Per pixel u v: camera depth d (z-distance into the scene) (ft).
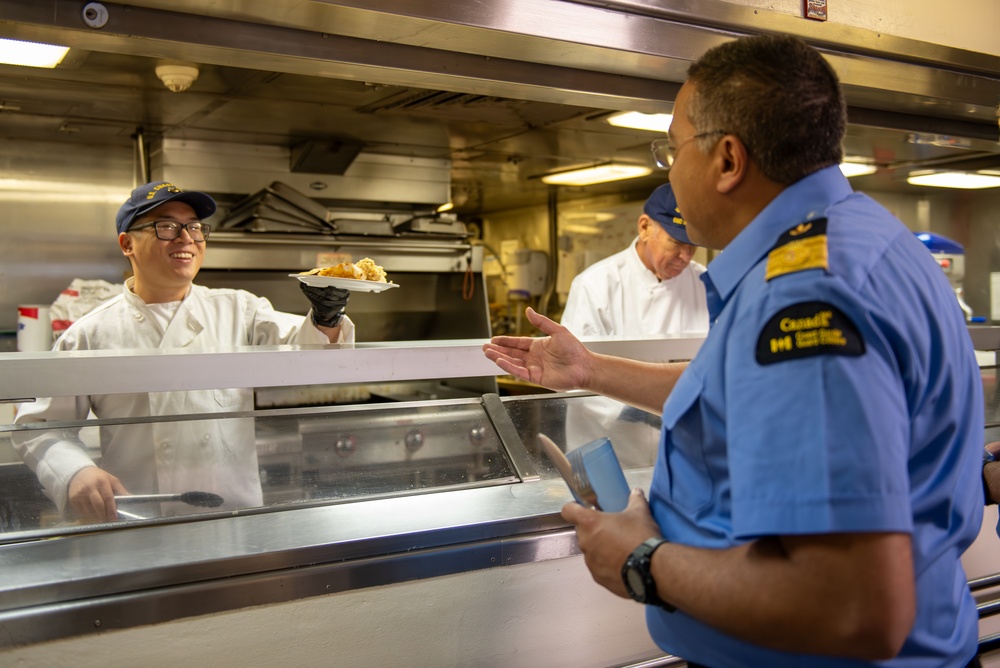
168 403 7.03
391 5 5.37
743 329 3.02
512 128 13.00
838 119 3.23
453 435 5.84
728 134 3.28
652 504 3.61
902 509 2.65
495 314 23.03
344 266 6.07
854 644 2.67
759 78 3.17
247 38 5.56
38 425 4.94
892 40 7.47
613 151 15.01
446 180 16.02
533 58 6.52
